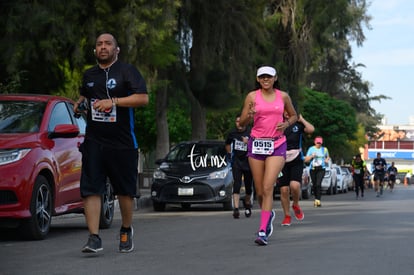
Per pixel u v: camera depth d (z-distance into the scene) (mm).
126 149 14422
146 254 14812
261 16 47469
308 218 24906
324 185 59969
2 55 28781
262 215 16578
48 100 19578
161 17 32156
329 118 89875
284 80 51562
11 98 19375
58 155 18719
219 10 42906
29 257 14398
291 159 22250
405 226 21203
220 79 43562
